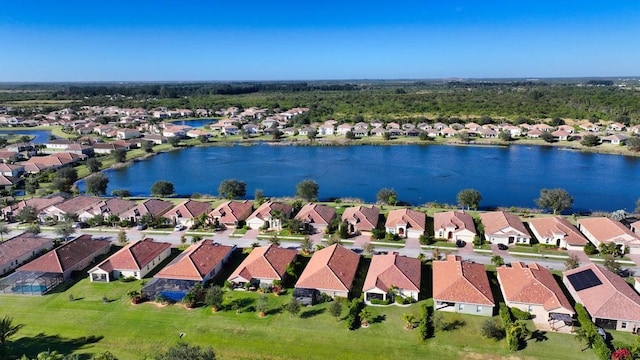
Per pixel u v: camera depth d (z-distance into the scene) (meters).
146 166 177.00
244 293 67.25
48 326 59.34
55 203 109.56
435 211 106.88
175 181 152.00
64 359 46.94
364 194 132.00
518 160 177.88
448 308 61.66
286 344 54.56
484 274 67.94
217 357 52.44
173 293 65.12
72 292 68.56
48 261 73.56
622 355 49.09
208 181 151.38
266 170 166.75
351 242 87.44
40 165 163.00
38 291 68.06
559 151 195.62
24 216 102.31
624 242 80.25
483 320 59.09
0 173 150.12
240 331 57.38
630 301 57.19
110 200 108.69
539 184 140.75
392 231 91.00
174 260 75.94
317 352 53.00
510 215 93.44
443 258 78.88
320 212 97.06
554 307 57.66
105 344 55.28
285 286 69.19
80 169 169.00
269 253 74.62
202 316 61.06
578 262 73.62
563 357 51.38
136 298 64.62
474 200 106.25
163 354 49.31
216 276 73.25
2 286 68.56
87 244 82.06
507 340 53.75
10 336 56.41
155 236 93.06
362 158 186.62
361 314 58.47
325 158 188.12
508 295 61.72
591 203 120.94
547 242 84.56
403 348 53.53
